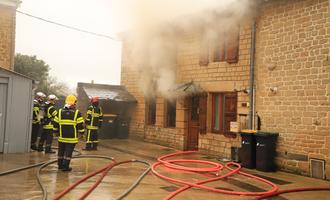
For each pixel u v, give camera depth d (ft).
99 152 38.27
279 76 31.37
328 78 27.61
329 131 27.37
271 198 21.33
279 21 31.58
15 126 33.83
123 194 20.06
